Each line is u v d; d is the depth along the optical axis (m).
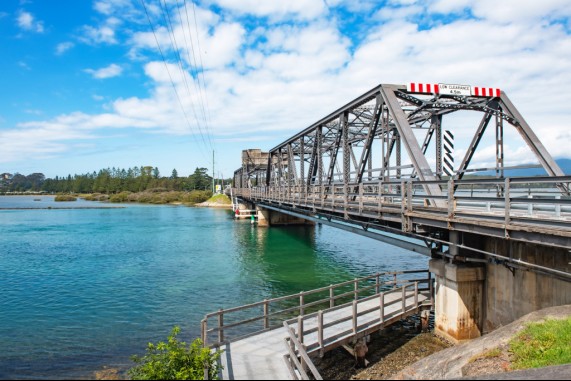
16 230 47.22
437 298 13.25
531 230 8.06
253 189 56.09
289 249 33.91
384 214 14.64
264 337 10.96
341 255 30.94
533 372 6.47
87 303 18.33
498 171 15.95
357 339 11.53
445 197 10.91
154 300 18.78
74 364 11.73
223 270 25.42
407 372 9.45
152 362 8.52
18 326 15.29
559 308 9.42
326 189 24.34
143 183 160.75
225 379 8.48
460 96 15.92
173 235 43.31
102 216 70.00
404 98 16.02
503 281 11.47
